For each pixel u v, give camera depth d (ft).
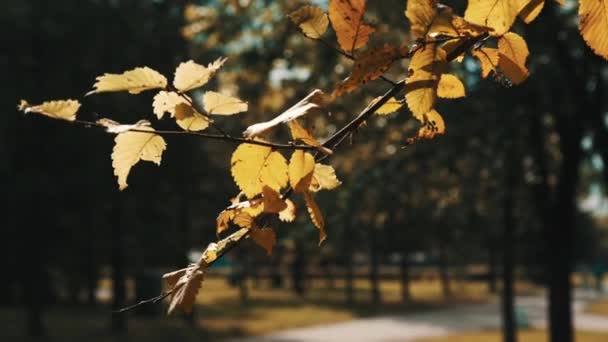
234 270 217.77
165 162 79.30
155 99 4.20
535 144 47.67
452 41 3.94
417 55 3.72
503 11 3.92
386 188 43.42
